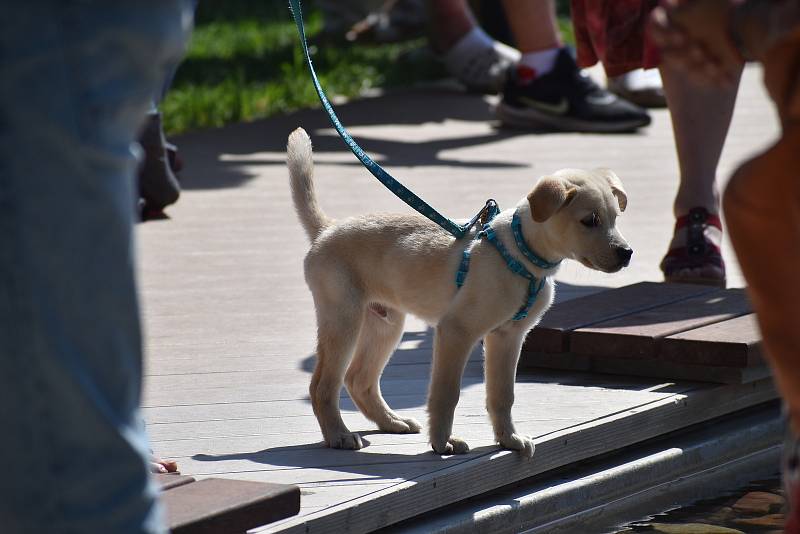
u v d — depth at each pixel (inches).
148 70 139.2
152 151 506.9
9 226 131.8
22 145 132.0
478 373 322.3
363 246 263.6
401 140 718.5
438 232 261.1
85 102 133.4
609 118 732.7
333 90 904.3
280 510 200.8
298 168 275.9
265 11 1428.4
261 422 276.4
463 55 895.7
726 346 297.9
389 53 1095.0
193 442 260.8
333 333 260.2
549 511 250.7
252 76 966.4
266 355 334.0
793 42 138.3
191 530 185.3
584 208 250.2
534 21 741.9
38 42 131.4
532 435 260.5
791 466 152.4
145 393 298.5
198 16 1397.6
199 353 335.9
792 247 147.3
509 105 757.9
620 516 261.9
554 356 325.4
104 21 133.4
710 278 390.6
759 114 770.2
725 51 144.8
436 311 260.7
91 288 135.5
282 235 490.9
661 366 312.5
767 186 144.9
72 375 132.9
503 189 563.2
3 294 131.8
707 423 305.0
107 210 136.5
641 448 284.0
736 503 270.7
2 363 132.0
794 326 151.2
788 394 153.6
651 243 464.8
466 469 240.8
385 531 225.6
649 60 408.8
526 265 248.5
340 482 230.4
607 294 364.2
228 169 637.3
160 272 432.8
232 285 414.9
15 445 133.0
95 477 135.1
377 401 274.5
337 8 1072.2
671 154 660.1
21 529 134.3
